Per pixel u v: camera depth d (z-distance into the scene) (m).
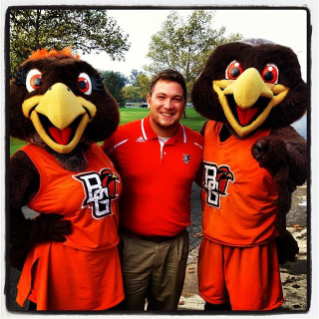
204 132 2.46
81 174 1.91
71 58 1.99
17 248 1.94
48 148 1.88
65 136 1.83
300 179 2.15
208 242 2.34
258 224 2.19
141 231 2.19
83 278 1.94
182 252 2.27
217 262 2.29
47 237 1.90
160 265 2.22
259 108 2.11
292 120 2.21
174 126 2.17
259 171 2.12
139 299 2.29
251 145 2.18
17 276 3.06
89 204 1.92
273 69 2.12
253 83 1.95
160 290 2.29
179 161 2.19
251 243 2.18
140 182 2.17
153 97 2.09
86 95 1.96
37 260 1.94
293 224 4.19
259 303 2.22
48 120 1.81
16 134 1.90
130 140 2.20
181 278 2.29
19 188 1.81
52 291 1.93
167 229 2.19
